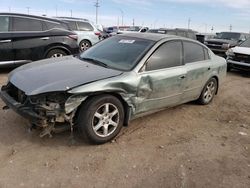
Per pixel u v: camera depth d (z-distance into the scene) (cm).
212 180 340
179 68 502
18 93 400
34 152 372
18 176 321
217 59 624
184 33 1622
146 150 400
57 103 365
